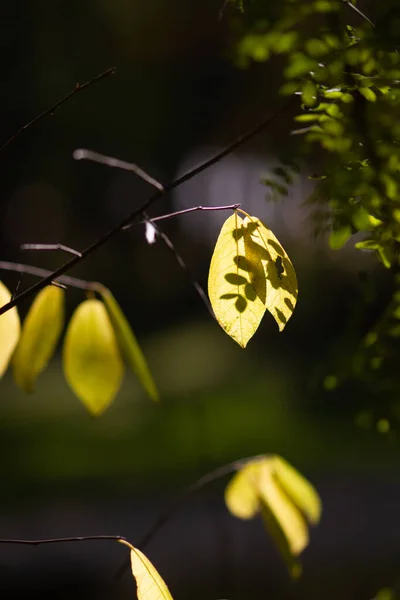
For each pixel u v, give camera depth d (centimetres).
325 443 1147
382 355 150
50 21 1473
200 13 1368
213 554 688
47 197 1759
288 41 138
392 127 134
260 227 118
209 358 1644
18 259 1755
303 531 189
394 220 131
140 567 124
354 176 126
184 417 1284
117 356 170
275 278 116
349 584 640
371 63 129
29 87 1497
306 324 1209
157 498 948
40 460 1134
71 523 858
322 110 136
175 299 1802
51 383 1634
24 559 726
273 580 642
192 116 1520
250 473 186
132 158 1686
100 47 1514
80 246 1792
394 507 882
